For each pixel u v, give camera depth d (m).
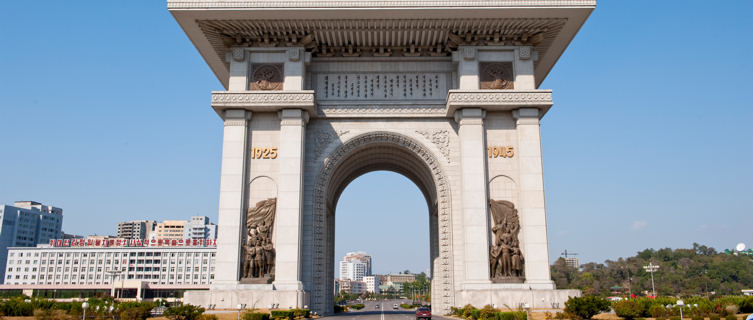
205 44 39.22
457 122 38.56
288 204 35.97
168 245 127.25
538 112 37.56
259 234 35.81
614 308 31.56
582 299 30.38
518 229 36.22
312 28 37.06
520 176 36.62
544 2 34.84
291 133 37.03
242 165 36.59
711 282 142.88
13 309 30.83
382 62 40.16
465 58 38.16
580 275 160.00
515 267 35.28
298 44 38.53
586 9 34.88
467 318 33.12
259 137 37.78
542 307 34.03
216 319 29.44
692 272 152.50
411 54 39.84
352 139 38.81
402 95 39.50
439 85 39.66
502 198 36.88
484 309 31.92
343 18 35.66
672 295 136.62
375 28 37.00
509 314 29.83
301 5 34.69
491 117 38.22
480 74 38.44
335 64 40.16
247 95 37.12
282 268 35.03
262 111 38.03
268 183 37.03
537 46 39.72
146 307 31.05
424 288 190.25
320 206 38.06
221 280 34.91
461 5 34.78
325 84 39.81
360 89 39.66
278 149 37.50
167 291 121.31
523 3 34.84
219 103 37.00
